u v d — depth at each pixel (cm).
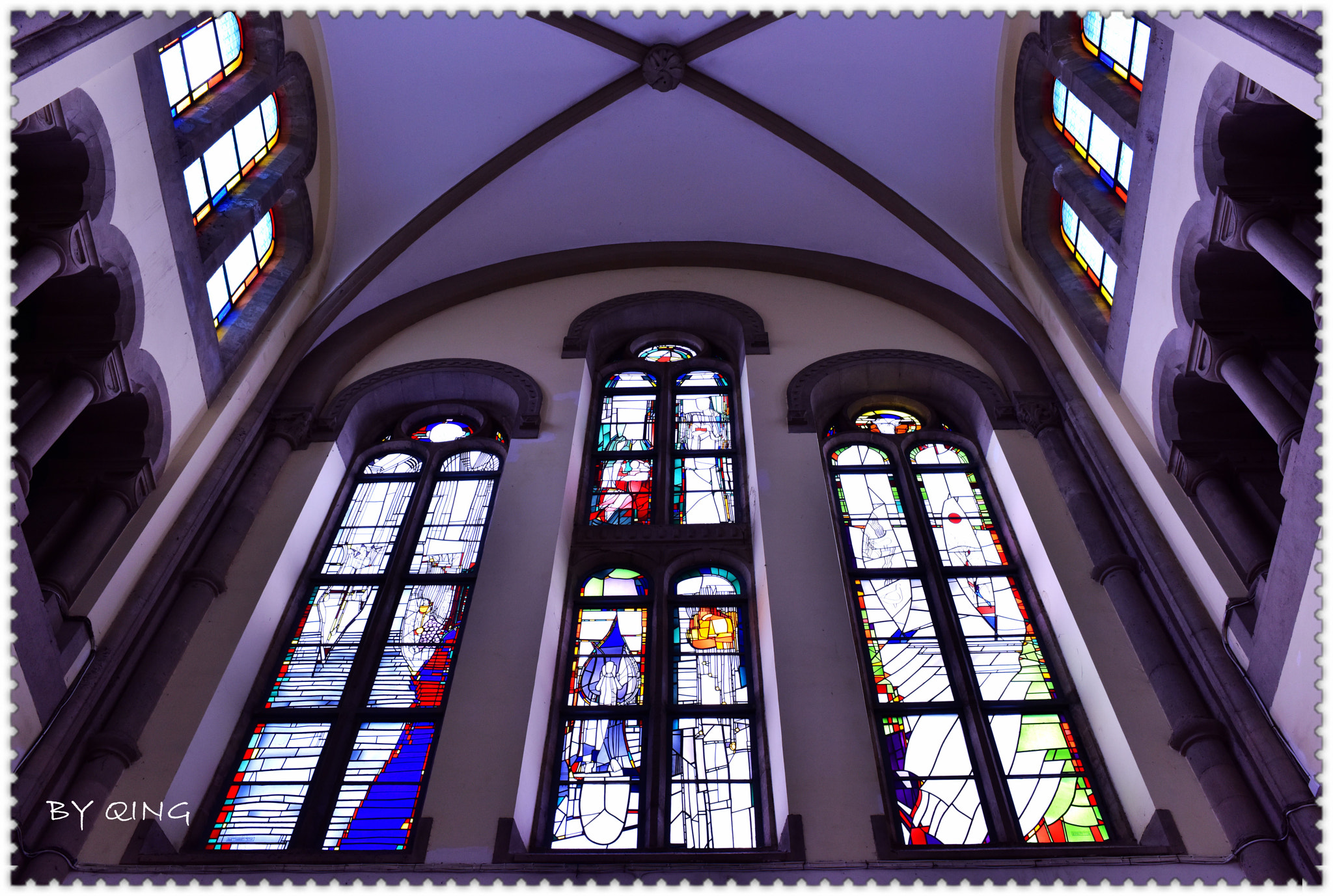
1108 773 791
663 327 1348
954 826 769
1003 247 1253
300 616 948
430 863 693
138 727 779
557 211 1409
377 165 1307
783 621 872
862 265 1370
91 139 786
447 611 944
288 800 791
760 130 1353
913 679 873
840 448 1135
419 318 1333
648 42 1297
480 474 1116
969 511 1049
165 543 901
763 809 786
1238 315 838
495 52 1267
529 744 787
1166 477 898
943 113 1270
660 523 1059
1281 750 705
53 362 830
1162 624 847
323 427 1124
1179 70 829
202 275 987
